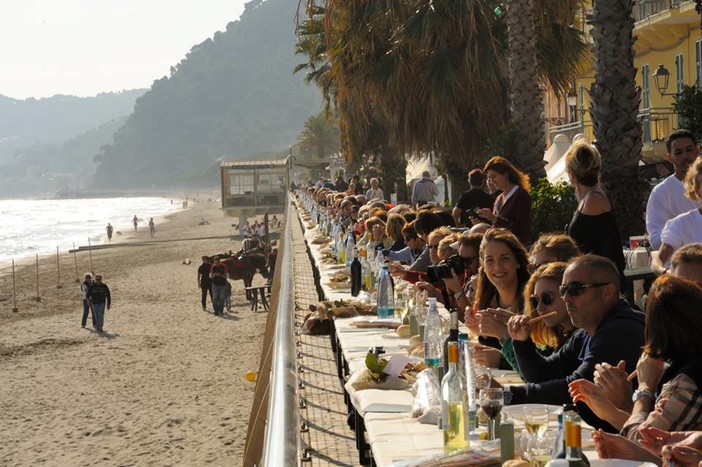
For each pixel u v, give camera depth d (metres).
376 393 6.12
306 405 9.16
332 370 10.62
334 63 28.06
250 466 5.80
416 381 6.02
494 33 24.88
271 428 3.47
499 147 20.80
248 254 53.66
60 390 25.66
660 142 26.42
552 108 41.78
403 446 4.90
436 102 24.83
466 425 4.73
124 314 43.31
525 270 7.32
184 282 58.25
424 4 25.06
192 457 17.83
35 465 18.27
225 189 92.81
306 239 26.03
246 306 44.56
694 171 7.11
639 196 14.77
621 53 14.61
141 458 18.08
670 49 29.16
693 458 4.07
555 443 3.95
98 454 18.64
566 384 5.65
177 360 29.42
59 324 41.22
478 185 16.33
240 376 25.73
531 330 6.38
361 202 23.58
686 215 7.30
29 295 57.94
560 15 25.38
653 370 4.90
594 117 14.88
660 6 28.58
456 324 5.48
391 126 27.16
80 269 75.94
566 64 26.48
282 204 93.12
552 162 26.31
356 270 12.04
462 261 8.98
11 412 23.19
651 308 4.60
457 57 24.70
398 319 9.30
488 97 24.86
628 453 4.37
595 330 5.74
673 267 5.69
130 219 199.12
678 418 4.47
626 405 5.12
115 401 23.58
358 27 26.48
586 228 8.14
